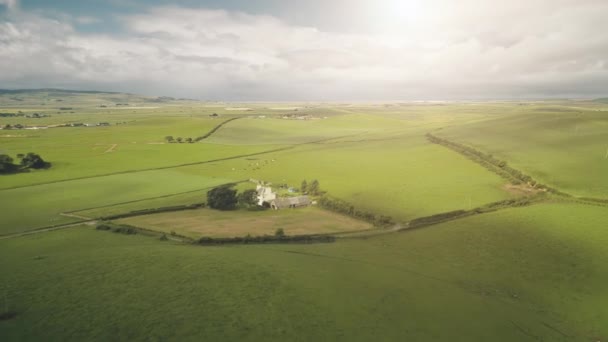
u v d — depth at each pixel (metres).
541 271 60.19
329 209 99.19
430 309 47.56
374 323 43.72
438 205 95.00
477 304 49.56
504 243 70.81
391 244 73.69
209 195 100.69
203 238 75.31
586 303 51.44
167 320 42.72
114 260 61.19
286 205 101.25
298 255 66.56
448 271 60.97
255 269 57.88
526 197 97.56
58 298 47.59
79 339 39.00
